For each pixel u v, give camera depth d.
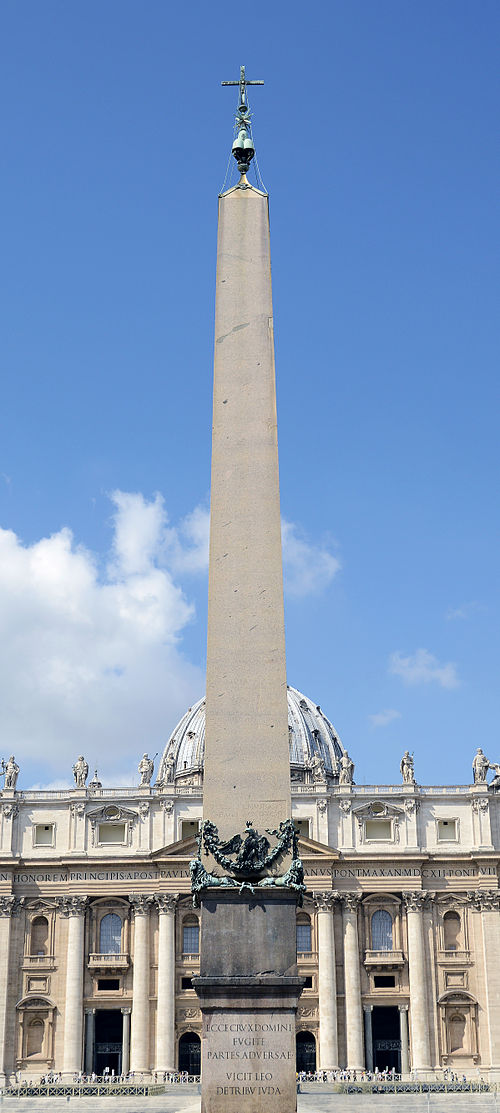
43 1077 112.88
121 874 119.75
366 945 118.19
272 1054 25.34
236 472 29.02
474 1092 92.00
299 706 182.75
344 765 123.69
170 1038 114.31
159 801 122.00
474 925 118.62
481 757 122.81
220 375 29.94
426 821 121.19
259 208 31.56
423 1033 114.62
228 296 30.62
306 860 118.12
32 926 119.69
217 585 28.20
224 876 26.47
